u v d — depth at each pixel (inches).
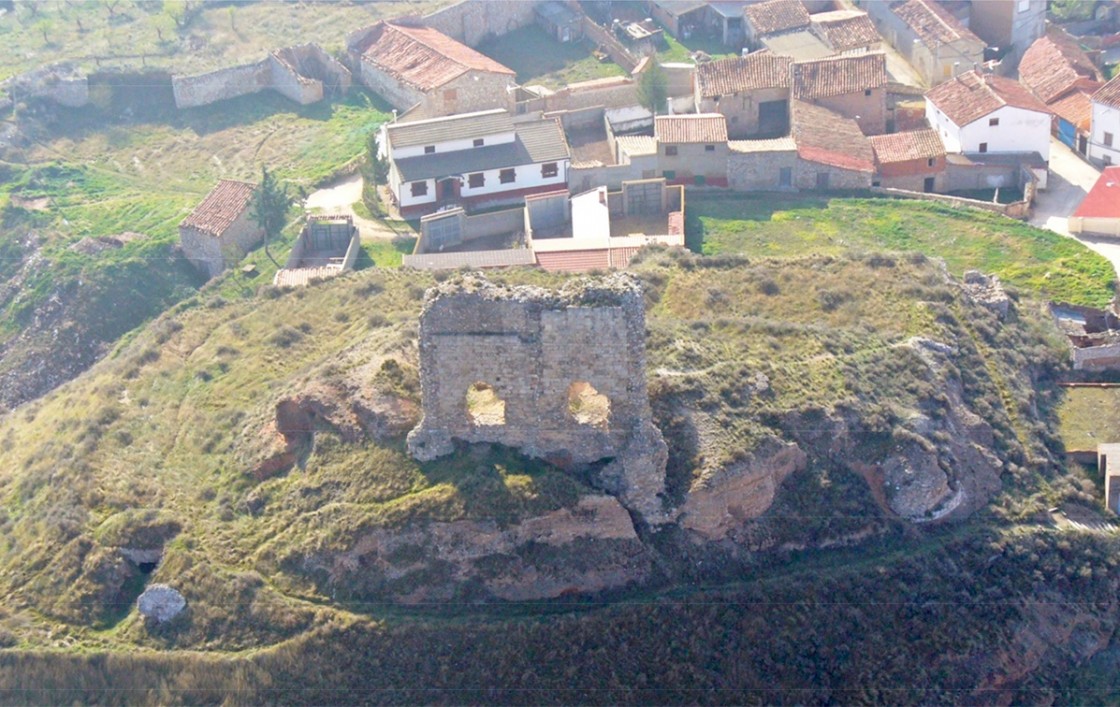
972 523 3107.8
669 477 2876.5
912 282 3663.9
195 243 4333.2
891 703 2812.5
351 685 2704.2
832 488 3009.4
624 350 2733.8
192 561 2844.5
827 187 4591.5
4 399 4094.5
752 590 2837.1
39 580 2878.9
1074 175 4729.3
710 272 3752.5
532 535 2787.9
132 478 3058.6
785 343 3284.9
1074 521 3198.8
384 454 2869.1
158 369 3481.8
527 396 2785.4
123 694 2731.3
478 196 4520.2
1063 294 4045.3
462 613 2755.9
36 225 4547.2
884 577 2925.7
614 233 4375.0
